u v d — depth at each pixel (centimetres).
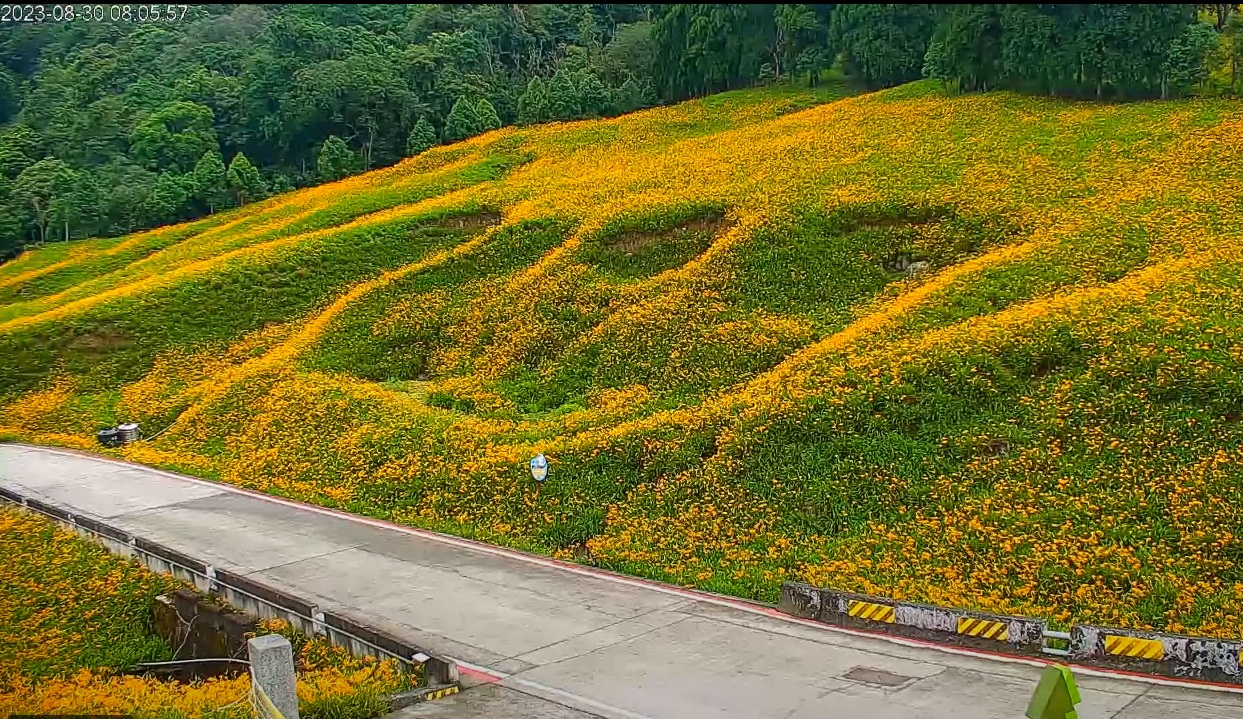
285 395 2511
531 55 7444
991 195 2689
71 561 1714
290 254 3516
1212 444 1430
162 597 1507
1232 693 915
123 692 1131
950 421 1659
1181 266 2005
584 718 926
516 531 1678
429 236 3597
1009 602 1237
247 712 955
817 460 1644
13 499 2050
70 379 3062
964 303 2073
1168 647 971
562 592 1361
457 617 1264
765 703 936
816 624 1187
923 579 1327
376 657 1147
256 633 1303
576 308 2608
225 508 1925
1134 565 1249
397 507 1862
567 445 1856
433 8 7850
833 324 2258
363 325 2892
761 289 2478
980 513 1429
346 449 2133
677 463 1744
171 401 2806
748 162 3519
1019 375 1725
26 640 1492
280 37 6844
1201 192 2509
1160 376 1573
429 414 2216
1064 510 1387
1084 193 2653
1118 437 1503
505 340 2595
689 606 1281
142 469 2323
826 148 3522
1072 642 1022
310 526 1770
